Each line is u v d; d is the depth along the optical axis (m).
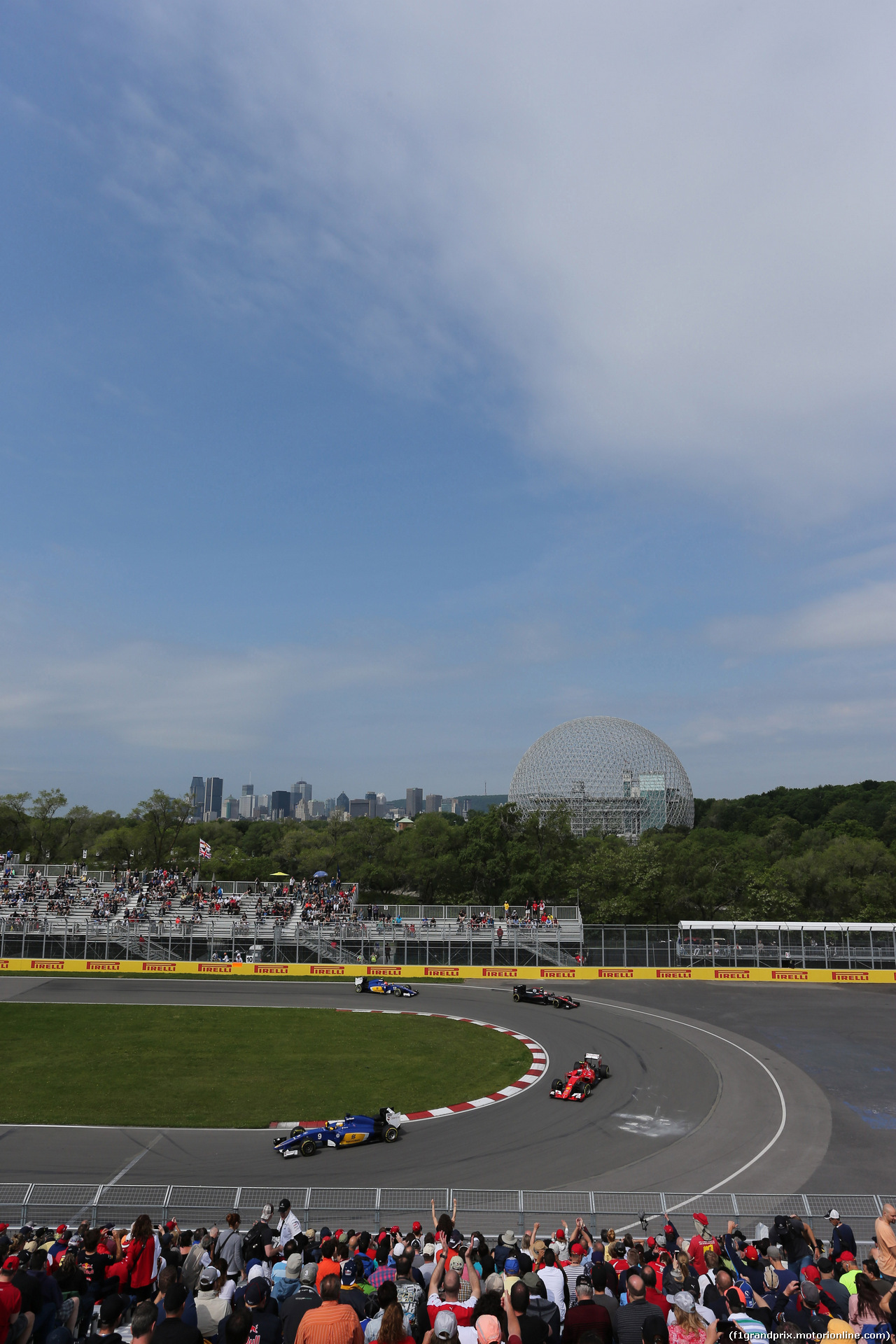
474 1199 25.81
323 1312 9.85
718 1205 25.09
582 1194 22.50
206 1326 12.77
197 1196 25.08
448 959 69.31
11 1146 30.69
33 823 109.19
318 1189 24.31
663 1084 39.47
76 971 69.50
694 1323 10.97
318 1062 42.44
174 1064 41.78
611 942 68.62
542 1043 46.91
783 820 131.50
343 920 74.12
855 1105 36.53
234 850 116.19
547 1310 12.49
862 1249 21.84
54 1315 11.73
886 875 76.25
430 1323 12.37
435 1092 38.03
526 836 92.75
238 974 68.56
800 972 66.31
